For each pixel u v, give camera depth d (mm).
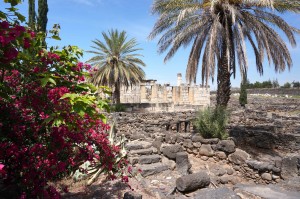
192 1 10188
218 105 9422
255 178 6074
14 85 3090
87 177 4824
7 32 2367
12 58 2469
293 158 5453
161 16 10539
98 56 20578
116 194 4246
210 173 6520
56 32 3283
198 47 10656
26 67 2969
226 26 9562
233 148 6957
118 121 12047
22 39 2621
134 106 24516
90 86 3209
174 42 10336
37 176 3010
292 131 11469
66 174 4805
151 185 4980
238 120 14922
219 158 7258
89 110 2412
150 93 29359
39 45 3021
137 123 12320
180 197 4188
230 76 10250
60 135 3062
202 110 9281
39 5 9734
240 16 9125
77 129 3186
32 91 3008
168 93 29219
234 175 6582
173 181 5234
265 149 9734
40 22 9602
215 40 9172
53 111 2855
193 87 30344
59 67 3143
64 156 3473
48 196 3020
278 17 9508
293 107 25719
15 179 3260
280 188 4027
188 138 8430
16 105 3184
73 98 2279
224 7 9195
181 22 10461
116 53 20875
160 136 8508
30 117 3254
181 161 6023
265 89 50094
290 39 9789
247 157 6508
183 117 15047
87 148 3760
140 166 5832
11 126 3117
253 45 10797
